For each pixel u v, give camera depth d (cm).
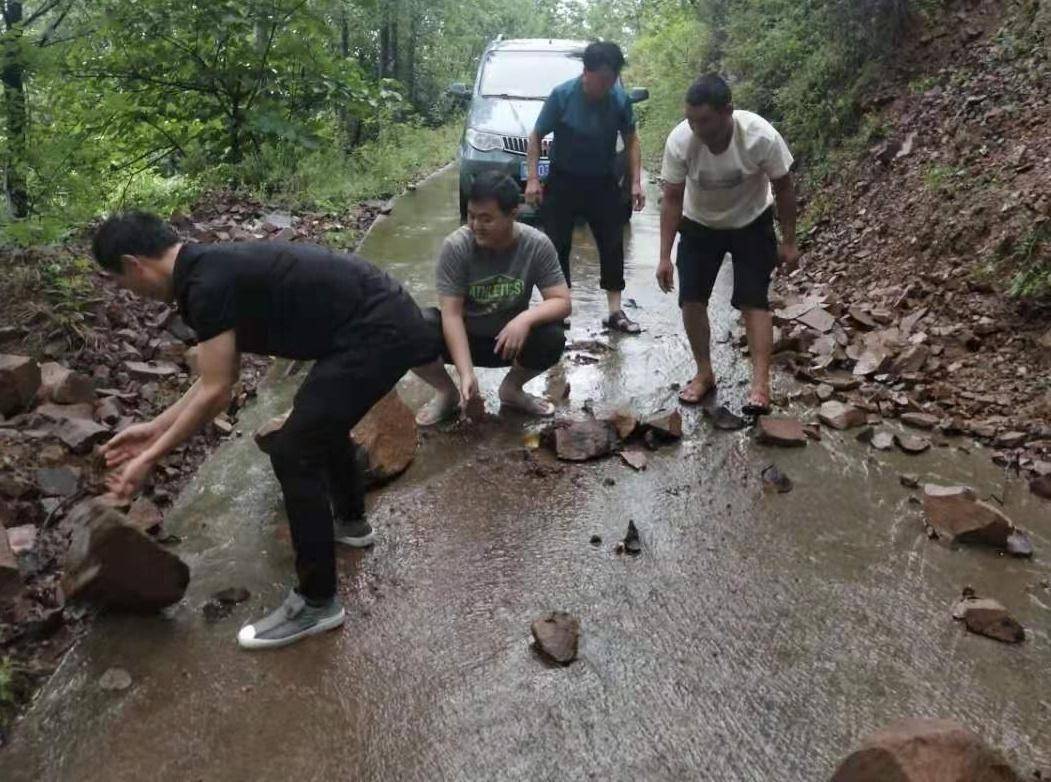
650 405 467
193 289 257
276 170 888
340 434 282
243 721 256
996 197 548
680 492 380
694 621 298
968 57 688
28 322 459
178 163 977
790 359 504
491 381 496
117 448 283
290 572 326
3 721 254
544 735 250
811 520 358
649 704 261
